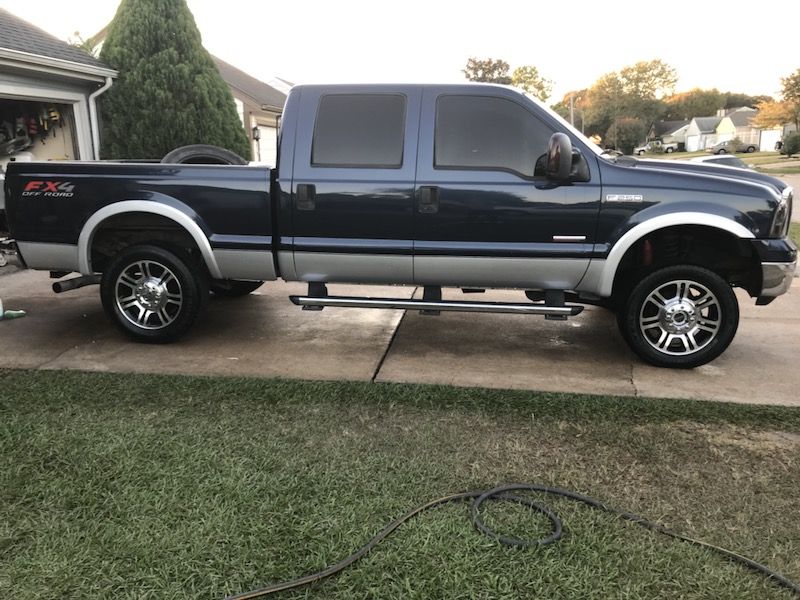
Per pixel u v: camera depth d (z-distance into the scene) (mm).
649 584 2453
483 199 4617
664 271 4691
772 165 37469
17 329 5734
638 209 4516
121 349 5203
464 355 5137
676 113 109250
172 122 12289
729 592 2418
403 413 3936
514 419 3867
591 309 6617
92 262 5387
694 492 3086
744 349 5270
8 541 2650
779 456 3436
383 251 4785
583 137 4699
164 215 4910
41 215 5082
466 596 2381
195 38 12625
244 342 5430
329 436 3607
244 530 2729
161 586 2406
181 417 3826
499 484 3135
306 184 4758
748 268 4805
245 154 13789
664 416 3914
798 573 2535
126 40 12008
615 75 90250
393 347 5324
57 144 11398
